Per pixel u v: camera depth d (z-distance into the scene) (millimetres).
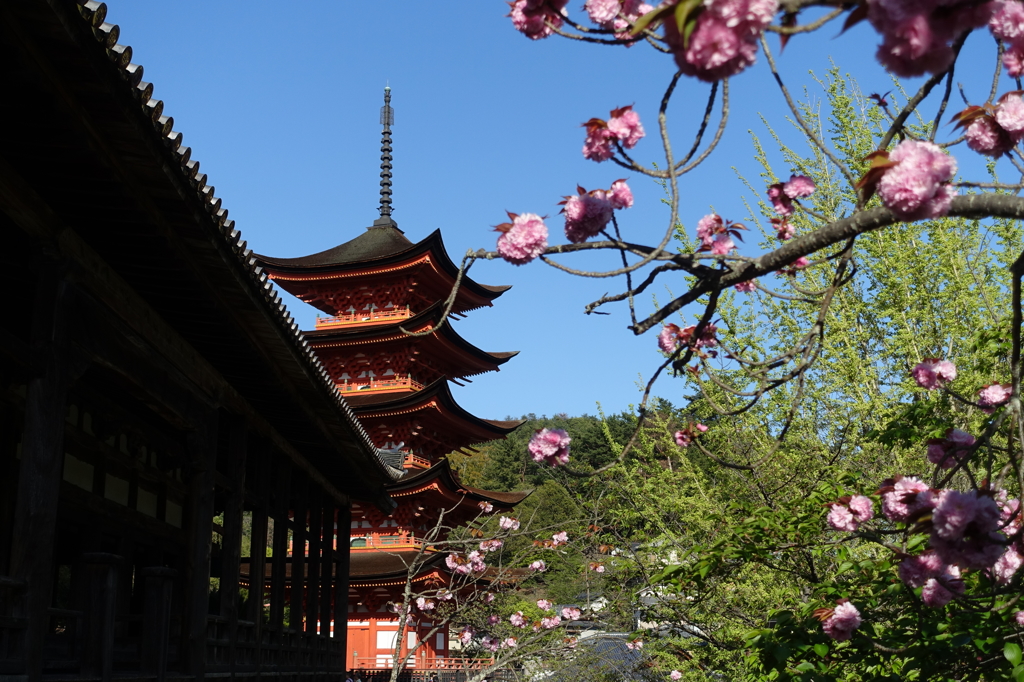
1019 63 3555
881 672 6336
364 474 18141
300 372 12094
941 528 3721
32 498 7070
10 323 10180
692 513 12008
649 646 14531
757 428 11562
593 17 3699
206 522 10977
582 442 47688
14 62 5891
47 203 7598
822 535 8539
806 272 10438
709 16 2479
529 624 18562
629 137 3527
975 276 9875
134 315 9180
